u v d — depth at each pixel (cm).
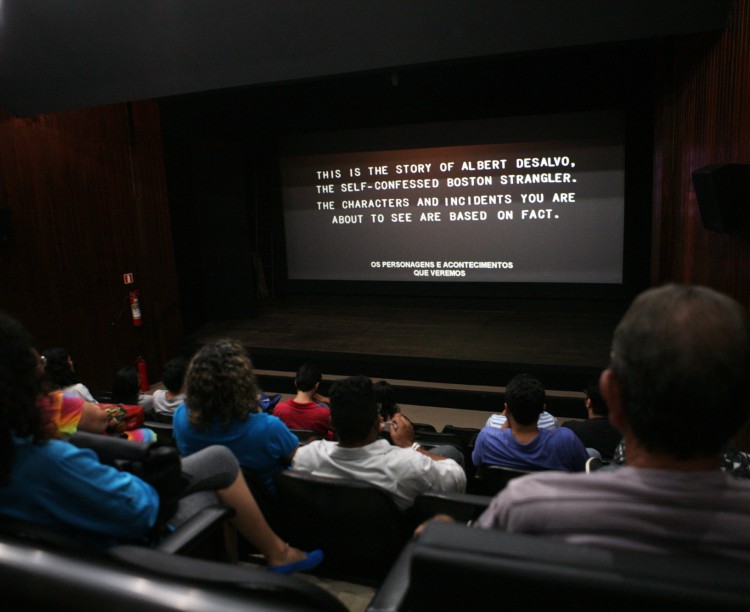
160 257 795
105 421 256
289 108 921
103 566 78
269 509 232
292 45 510
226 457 178
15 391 112
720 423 73
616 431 340
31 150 629
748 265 403
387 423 355
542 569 66
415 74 846
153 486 136
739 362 72
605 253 854
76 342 685
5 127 605
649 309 77
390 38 487
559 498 79
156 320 792
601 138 823
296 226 988
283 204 988
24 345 116
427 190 908
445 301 954
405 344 789
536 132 845
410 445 275
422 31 476
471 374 695
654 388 73
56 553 81
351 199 948
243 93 918
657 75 555
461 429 480
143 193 764
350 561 210
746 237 402
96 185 701
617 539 75
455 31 469
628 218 835
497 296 909
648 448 78
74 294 680
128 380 390
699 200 412
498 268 902
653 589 62
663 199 541
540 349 739
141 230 763
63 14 523
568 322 852
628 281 852
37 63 568
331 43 501
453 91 852
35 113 613
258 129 947
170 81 563
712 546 72
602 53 772
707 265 464
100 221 708
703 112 457
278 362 774
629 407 77
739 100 399
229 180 938
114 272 729
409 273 945
